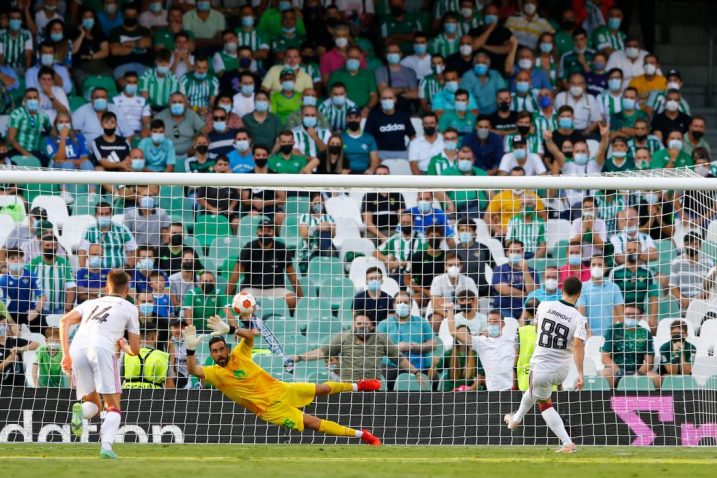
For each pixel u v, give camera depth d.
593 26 61.12
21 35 54.81
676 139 56.72
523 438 39.50
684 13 67.06
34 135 52.94
